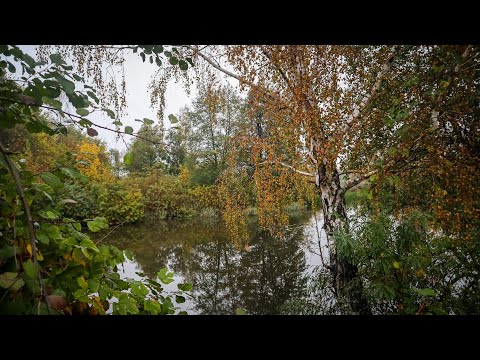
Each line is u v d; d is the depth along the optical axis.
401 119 2.61
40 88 1.00
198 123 14.80
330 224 3.62
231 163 4.44
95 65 3.33
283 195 4.04
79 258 1.07
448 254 2.99
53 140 4.62
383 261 2.78
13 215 0.97
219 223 13.37
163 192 16.22
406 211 3.18
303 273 6.09
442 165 2.54
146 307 1.12
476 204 2.61
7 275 0.75
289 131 3.36
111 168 14.15
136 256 8.23
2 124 1.02
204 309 4.79
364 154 3.83
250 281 6.04
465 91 2.47
